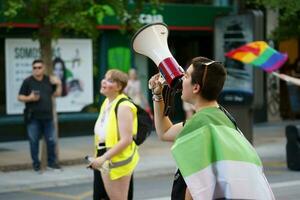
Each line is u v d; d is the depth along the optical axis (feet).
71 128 58.95
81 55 59.52
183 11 63.98
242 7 63.05
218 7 65.98
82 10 41.01
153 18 61.82
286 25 55.77
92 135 60.03
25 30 56.29
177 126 13.17
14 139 56.39
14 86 56.49
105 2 42.75
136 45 12.84
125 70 61.72
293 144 42.01
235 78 50.72
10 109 56.44
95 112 60.29
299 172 41.52
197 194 11.03
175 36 67.15
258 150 51.08
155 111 13.21
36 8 42.45
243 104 50.14
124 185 19.92
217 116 11.51
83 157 46.65
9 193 36.04
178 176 12.38
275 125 68.74
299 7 46.14
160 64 12.46
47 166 42.19
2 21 53.47
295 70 73.36
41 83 41.06
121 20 44.04
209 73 11.68
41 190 36.88
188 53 68.74
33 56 56.90
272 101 71.61
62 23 40.47
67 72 58.90
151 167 43.14
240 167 11.11
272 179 38.65
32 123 41.27
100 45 60.39
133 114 19.83
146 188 36.45
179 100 66.95
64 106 58.95
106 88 20.02
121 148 19.40
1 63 56.03
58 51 58.29
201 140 11.21
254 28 50.14
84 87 59.77
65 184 38.86
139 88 57.36
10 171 42.11
